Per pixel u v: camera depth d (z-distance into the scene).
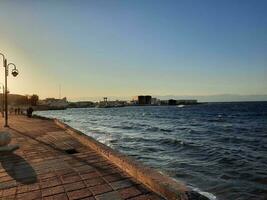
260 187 10.13
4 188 5.74
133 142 24.53
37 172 6.91
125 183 5.82
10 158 8.64
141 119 73.44
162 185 5.06
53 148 10.46
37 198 5.15
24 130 18.20
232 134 32.69
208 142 24.81
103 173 6.64
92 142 10.34
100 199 4.96
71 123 57.69
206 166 14.02
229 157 16.70
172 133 34.09
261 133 33.56
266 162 15.13
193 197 4.54
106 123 57.22
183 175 12.05
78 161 8.02
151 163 14.91
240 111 109.88
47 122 27.03
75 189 5.56
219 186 10.30
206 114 93.19
